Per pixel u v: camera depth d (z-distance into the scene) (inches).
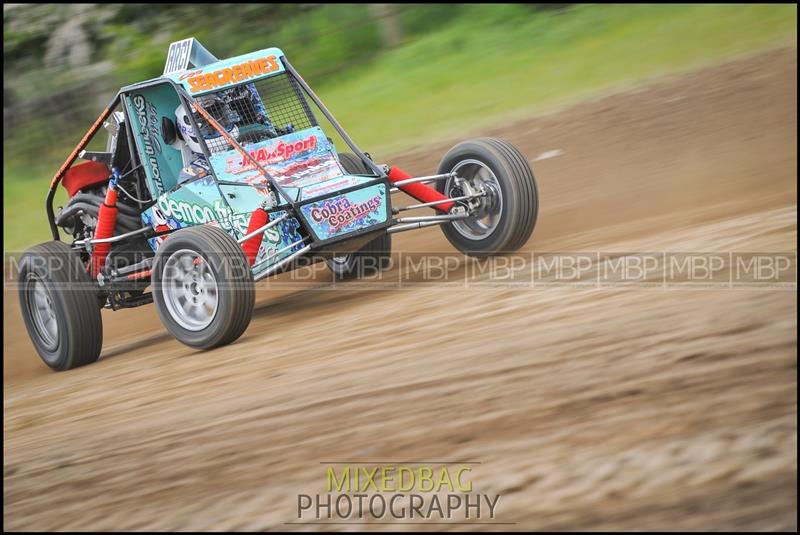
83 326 723.4
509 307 578.6
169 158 743.1
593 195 951.6
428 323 587.5
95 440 515.2
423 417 426.6
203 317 657.6
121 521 400.2
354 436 425.1
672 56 1558.8
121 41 2144.4
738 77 1310.3
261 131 735.1
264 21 2167.8
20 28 2161.7
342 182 685.3
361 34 2089.1
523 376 445.1
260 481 403.5
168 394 572.7
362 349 560.7
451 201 706.8
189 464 441.4
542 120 1363.2
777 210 708.0
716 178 901.2
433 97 1710.1
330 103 1845.5
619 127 1222.3
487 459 374.6
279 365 571.8
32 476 481.1
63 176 794.2
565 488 342.3
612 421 378.0
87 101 2037.4
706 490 322.0
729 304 477.1
